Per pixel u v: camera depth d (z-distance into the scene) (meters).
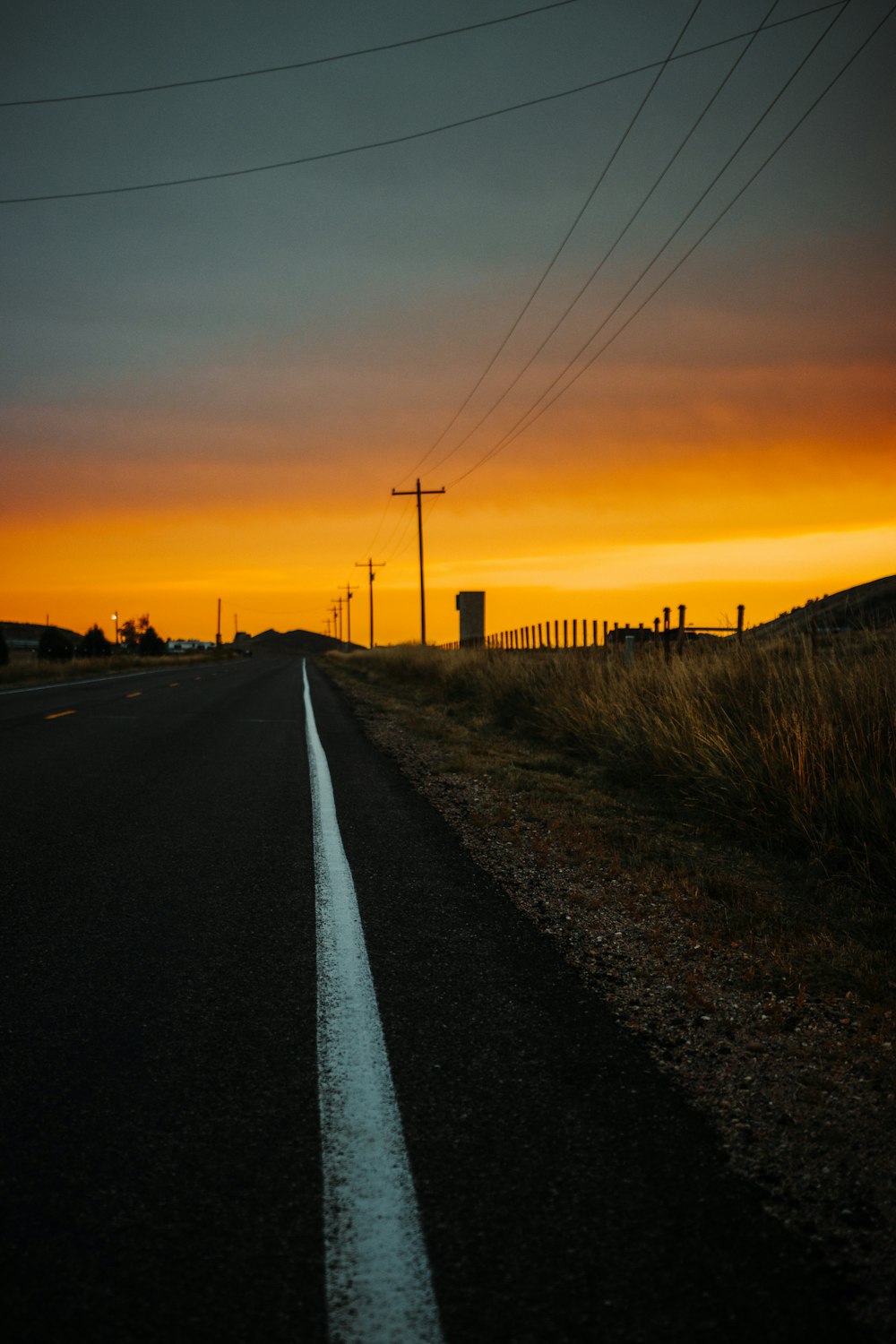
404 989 3.27
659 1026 3.01
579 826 6.34
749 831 5.98
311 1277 1.74
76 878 4.80
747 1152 2.23
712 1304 1.68
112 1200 1.97
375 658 50.41
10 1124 2.29
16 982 3.30
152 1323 1.61
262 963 3.53
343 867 5.11
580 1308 1.67
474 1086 2.54
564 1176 2.10
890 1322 1.65
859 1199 2.05
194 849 5.52
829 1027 3.05
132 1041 2.80
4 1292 1.68
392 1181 2.06
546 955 3.69
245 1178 2.07
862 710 6.48
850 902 4.58
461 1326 1.62
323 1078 2.57
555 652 16.83
